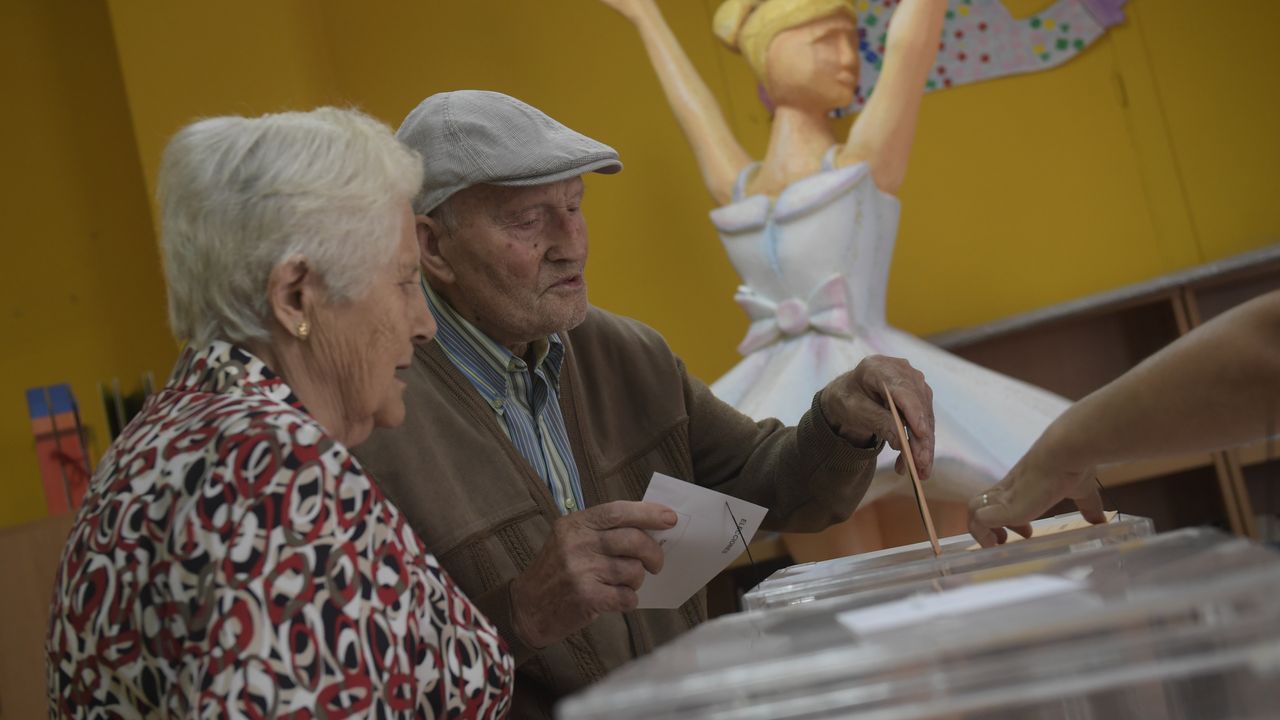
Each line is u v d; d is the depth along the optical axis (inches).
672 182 126.3
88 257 129.8
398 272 37.4
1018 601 18.4
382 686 30.7
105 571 30.9
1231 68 112.7
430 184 48.8
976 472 78.1
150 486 31.4
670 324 125.6
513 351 51.8
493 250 48.4
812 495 53.4
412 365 49.8
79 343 129.2
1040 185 117.4
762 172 101.1
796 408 87.7
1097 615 15.3
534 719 46.4
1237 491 95.5
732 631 22.5
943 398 86.7
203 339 35.8
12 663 97.3
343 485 31.7
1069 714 16.9
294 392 35.9
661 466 55.1
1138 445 30.0
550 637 41.9
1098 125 116.0
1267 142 111.7
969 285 118.9
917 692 15.7
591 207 128.0
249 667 28.7
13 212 130.3
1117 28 115.9
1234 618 14.8
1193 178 113.4
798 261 95.0
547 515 48.6
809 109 100.3
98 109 130.1
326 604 30.0
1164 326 110.8
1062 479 32.1
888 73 97.3
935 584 23.7
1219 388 27.7
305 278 35.2
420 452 47.1
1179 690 15.9
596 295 127.3
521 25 130.6
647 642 50.3
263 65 123.3
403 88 133.0
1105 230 115.6
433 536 46.1
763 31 98.6
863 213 94.9
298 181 34.9
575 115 129.0
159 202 36.6
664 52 107.7
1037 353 115.0
